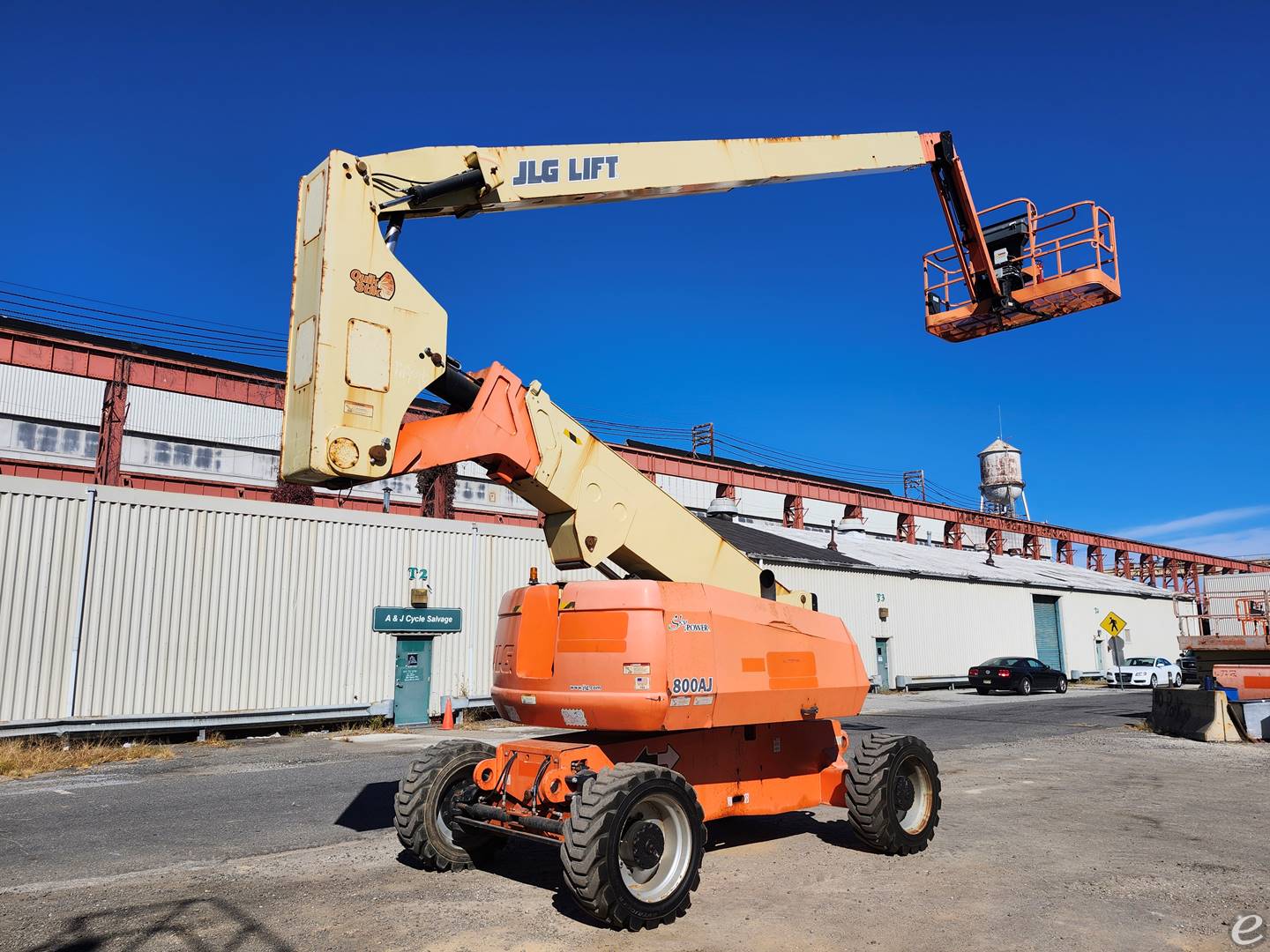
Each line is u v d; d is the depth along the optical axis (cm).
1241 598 1695
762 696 605
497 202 516
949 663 3434
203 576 1533
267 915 517
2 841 724
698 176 600
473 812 583
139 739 1442
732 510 3247
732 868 631
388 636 1766
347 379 436
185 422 3591
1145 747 1406
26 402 3272
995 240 936
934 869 627
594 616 563
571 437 572
